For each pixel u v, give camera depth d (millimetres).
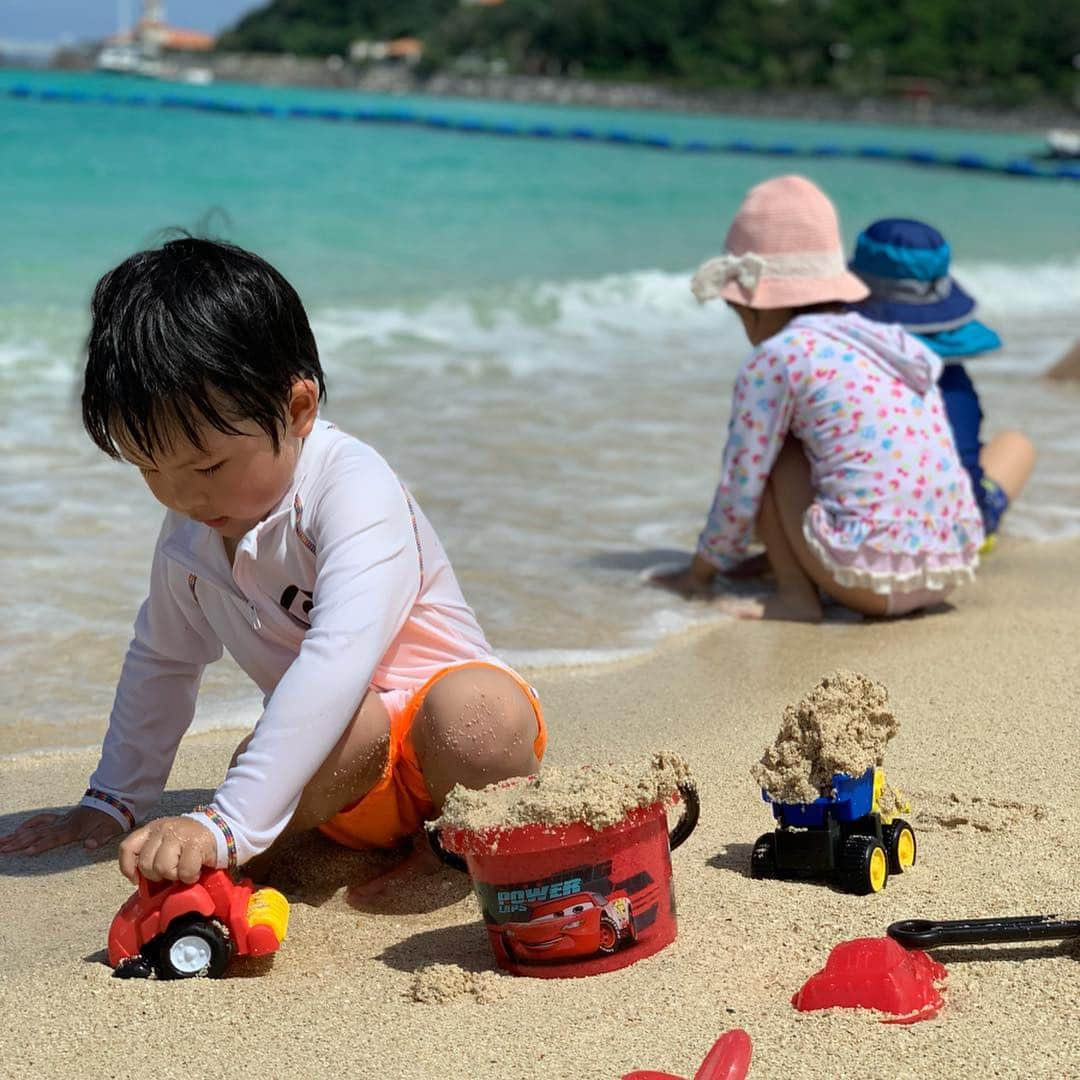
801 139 30188
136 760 1662
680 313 5816
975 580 2521
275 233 7594
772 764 1496
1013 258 8852
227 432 1385
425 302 5570
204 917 1361
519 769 1473
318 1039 1262
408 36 72625
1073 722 1896
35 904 1530
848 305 2721
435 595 1531
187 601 1584
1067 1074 1196
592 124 30719
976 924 1348
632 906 1343
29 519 2719
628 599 2439
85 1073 1227
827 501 2336
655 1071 1183
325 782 1463
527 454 3387
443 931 1452
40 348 4324
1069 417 4062
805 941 1382
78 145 11406
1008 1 58125
